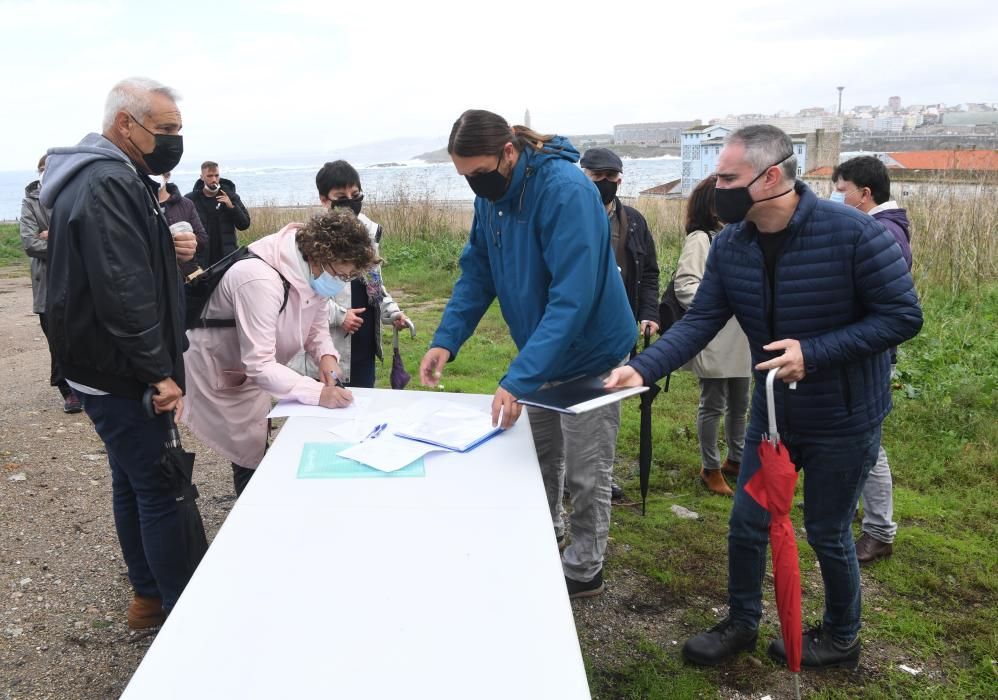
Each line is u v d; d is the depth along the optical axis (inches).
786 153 85.4
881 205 137.4
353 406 106.0
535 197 97.3
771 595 122.9
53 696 99.3
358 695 48.0
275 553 64.6
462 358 273.9
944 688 100.6
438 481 80.2
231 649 52.1
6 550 136.5
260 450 118.4
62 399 227.1
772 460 82.7
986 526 143.2
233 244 319.9
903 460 171.8
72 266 88.1
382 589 59.4
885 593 123.2
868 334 84.7
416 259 493.7
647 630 114.3
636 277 160.9
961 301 304.5
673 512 152.3
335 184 148.4
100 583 126.8
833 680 102.7
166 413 96.7
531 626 55.0
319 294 111.7
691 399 220.8
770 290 92.3
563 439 125.3
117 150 91.6
